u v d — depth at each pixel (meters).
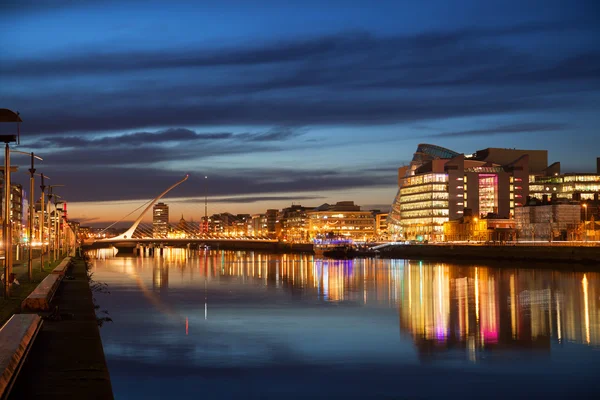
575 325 61.81
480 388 38.03
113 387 37.47
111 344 49.97
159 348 48.50
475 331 58.00
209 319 64.81
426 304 81.56
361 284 117.69
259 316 67.88
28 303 41.53
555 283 120.00
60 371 25.48
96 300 83.88
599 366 43.56
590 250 186.00
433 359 45.50
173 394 36.03
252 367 42.69
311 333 56.06
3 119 44.44
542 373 41.53
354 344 50.97
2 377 19.95
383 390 37.47
